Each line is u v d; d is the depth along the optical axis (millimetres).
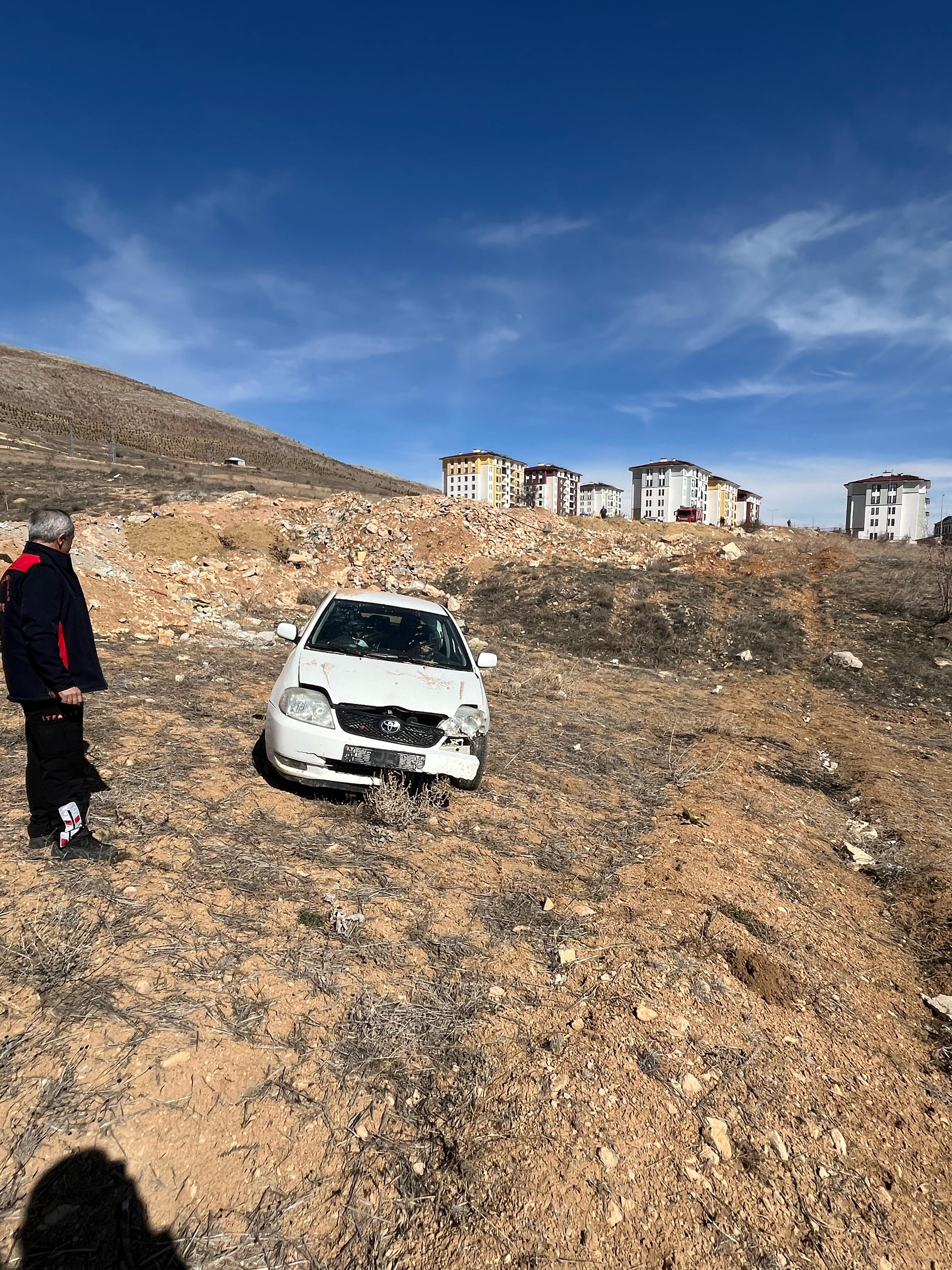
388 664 4750
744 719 9422
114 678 6801
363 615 5422
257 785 4488
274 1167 1920
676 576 17969
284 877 3395
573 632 14727
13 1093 1962
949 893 4633
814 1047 2957
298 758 4113
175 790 4180
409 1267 1731
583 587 16703
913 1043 3199
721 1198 2111
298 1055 2303
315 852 3705
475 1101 2271
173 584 13242
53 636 2982
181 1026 2309
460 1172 2014
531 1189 1999
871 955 3924
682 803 5711
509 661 12094
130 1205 1746
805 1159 2342
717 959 3393
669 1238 1941
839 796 6938
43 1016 2258
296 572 18391
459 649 5352
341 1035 2438
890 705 11234
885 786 7090
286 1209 1816
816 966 3605
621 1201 2016
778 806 6090
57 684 2975
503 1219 1896
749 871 4531
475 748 4457
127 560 13320
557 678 10531
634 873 4219
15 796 3867
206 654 8742
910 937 4254
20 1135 1853
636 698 10195
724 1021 2943
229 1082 2143
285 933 2951
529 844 4426
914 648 13180
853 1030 3166
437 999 2725
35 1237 1637
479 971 2977
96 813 3723
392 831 4109
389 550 20031
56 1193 1735
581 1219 1938
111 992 2412
